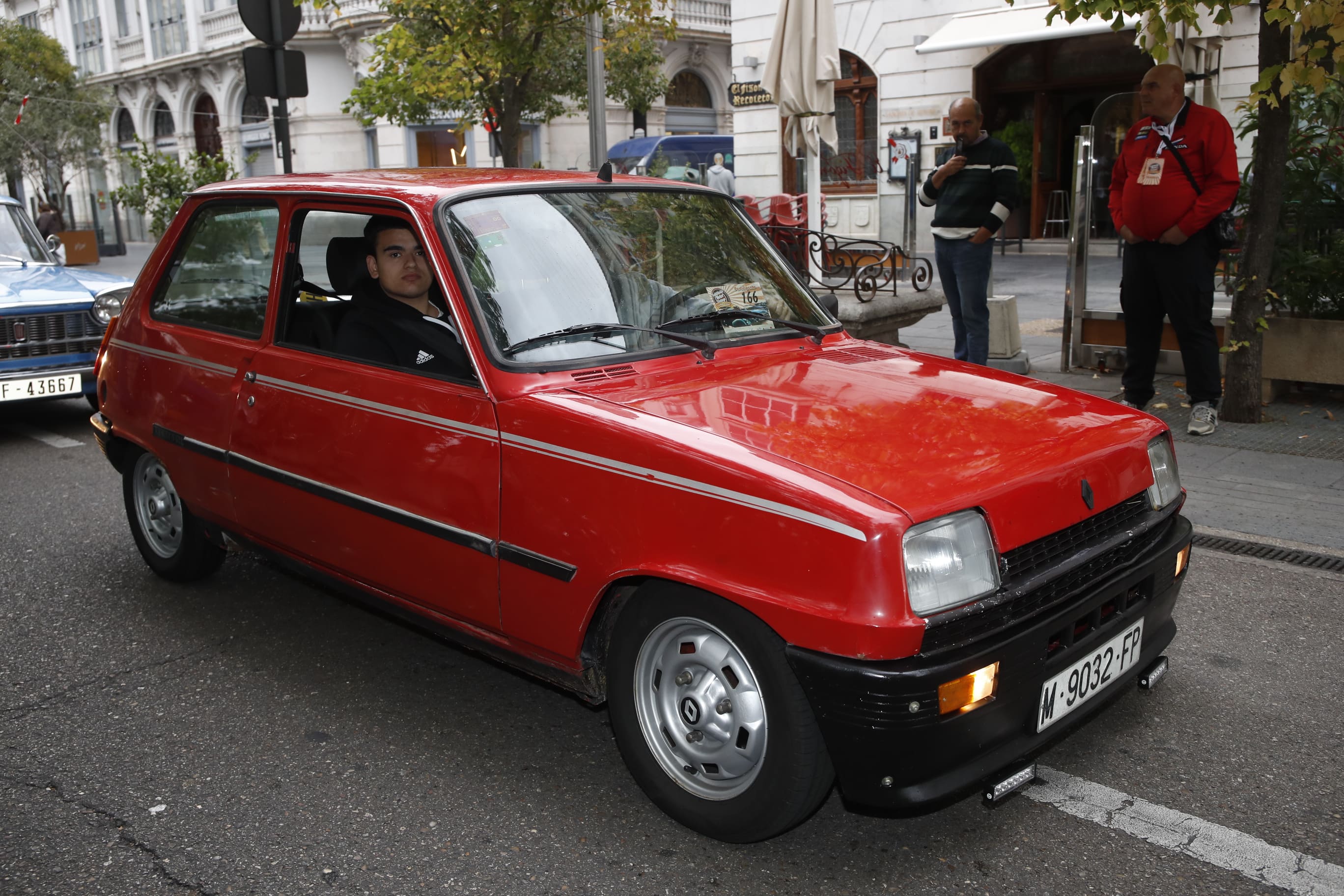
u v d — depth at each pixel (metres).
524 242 3.44
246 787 3.31
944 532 2.52
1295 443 6.66
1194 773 3.27
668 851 2.95
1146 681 3.27
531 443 3.04
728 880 2.81
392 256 3.56
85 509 6.24
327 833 3.06
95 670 4.15
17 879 2.86
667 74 32.81
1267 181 6.86
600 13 10.29
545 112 23.00
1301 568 4.88
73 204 41.50
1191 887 2.75
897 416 3.01
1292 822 3.02
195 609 4.73
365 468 3.53
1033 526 2.70
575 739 3.59
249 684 4.01
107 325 8.16
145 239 39.97
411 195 3.47
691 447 2.73
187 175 16.77
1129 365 7.15
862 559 2.44
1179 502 3.28
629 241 3.66
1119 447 3.03
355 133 31.08
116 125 40.28
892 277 8.89
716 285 3.73
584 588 2.97
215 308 4.28
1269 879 2.78
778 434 2.83
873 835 3.01
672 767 3.01
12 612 4.72
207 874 2.88
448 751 3.51
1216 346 6.81
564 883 2.81
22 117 28.03
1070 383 8.47
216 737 3.62
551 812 3.15
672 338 3.39
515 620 3.20
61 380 7.95
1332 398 7.77
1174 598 3.27
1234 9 15.48
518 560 3.11
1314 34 6.72
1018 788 2.84
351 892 2.79
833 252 9.45
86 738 3.62
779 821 2.77
